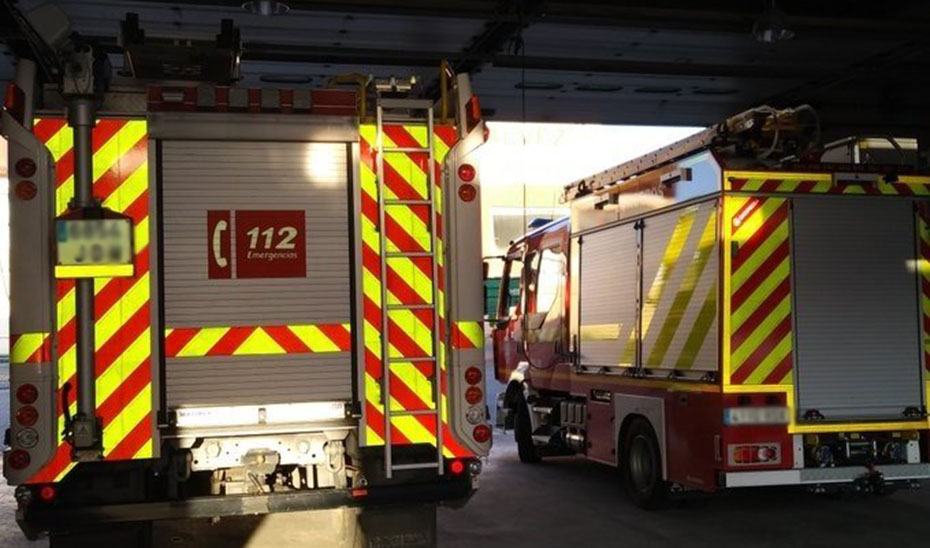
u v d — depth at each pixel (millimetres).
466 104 5703
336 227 5559
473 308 5637
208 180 5410
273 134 5488
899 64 12555
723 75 12727
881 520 8219
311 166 5551
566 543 7523
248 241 5445
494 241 32719
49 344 5070
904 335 7973
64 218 5078
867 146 8211
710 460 7645
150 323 5289
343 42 11148
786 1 10594
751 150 7785
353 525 5816
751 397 7551
